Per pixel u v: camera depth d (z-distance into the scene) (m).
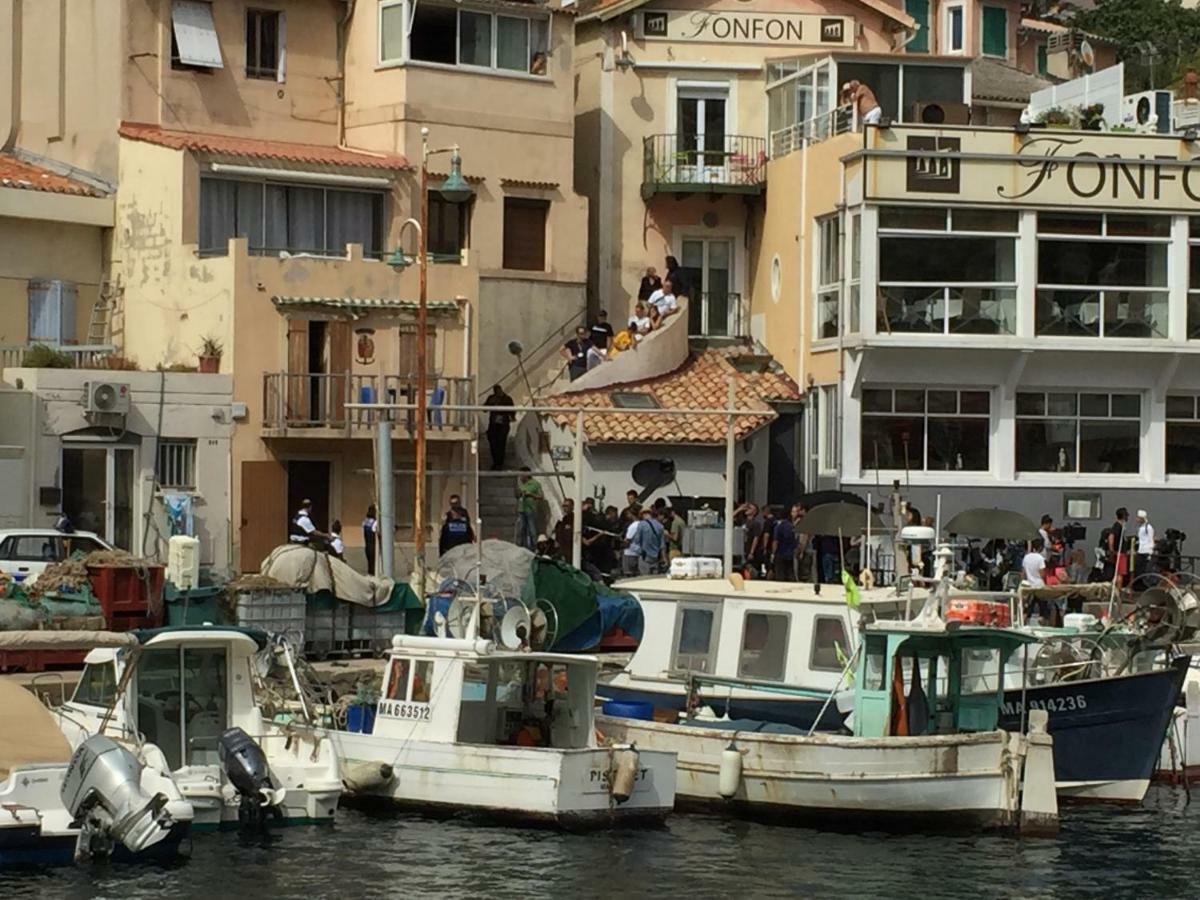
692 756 28.47
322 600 36.16
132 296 47.03
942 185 46.47
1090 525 47.34
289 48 49.75
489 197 50.12
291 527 44.78
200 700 27.12
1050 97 54.81
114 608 34.00
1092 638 31.58
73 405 41.53
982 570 42.69
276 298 44.72
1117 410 47.84
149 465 42.56
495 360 49.84
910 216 46.62
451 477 46.44
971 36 67.00
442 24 49.62
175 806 24.44
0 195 45.75
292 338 44.88
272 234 47.56
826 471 48.06
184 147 46.00
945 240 46.75
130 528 42.38
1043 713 28.02
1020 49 71.44
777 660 30.47
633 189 53.25
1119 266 47.34
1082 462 47.62
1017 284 46.84
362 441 45.62
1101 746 29.59
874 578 37.78
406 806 27.61
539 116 50.91
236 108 48.91
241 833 26.27
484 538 46.19
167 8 47.91
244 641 27.12
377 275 46.22
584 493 47.12
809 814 27.73
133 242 47.09
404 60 48.97
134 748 25.62
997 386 47.16
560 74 51.28
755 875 25.02
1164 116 50.41
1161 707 29.61
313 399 44.94
